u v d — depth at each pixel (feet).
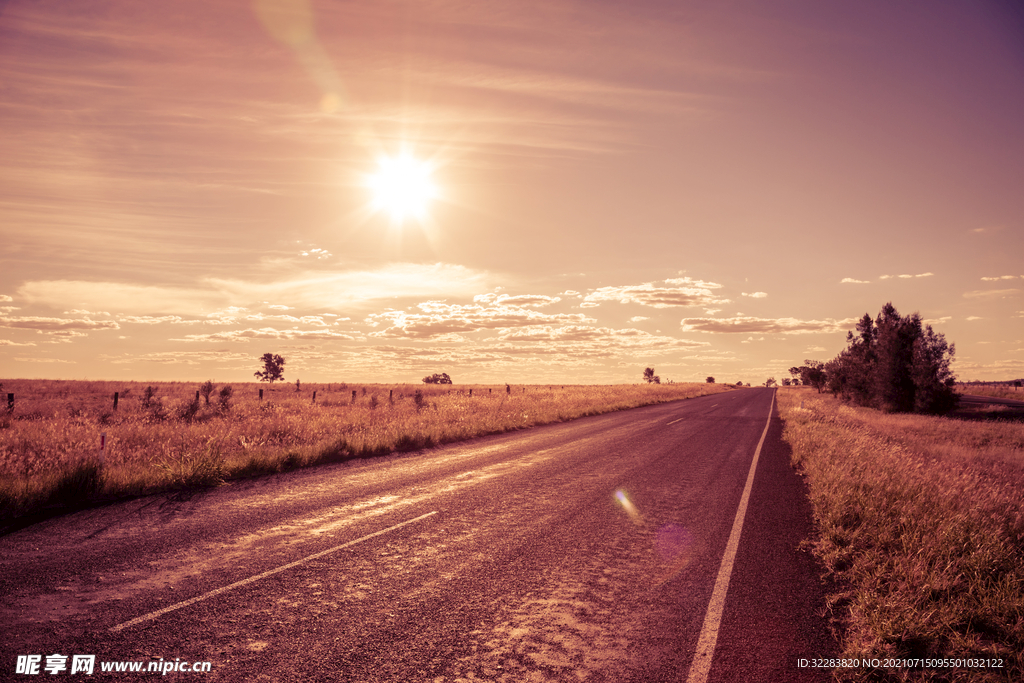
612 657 11.64
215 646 11.85
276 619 13.25
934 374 87.10
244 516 23.12
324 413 72.90
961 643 12.15
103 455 30.55
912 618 13.10
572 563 17.74
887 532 19.65
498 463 37.93
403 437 47.06
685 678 10.84
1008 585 14.88
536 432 59.82
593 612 13.98
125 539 19.62
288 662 11.23
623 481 31.60
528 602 14.56
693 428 64.39
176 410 64.54
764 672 11.12
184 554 17.99
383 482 30.94
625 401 114.32
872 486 26.63
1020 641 12.40
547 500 26.66
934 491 25.73
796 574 16.93
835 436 48.85
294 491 28.32
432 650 11.84
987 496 25.16
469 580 16.10
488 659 11.46
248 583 15.55
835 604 14.70
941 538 18.45
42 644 11.78
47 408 68.54
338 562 17.46
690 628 13.12
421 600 14.57
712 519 23.48
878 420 70.33
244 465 33.60
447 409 76.43
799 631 13.05
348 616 13.51
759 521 23.25
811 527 22.35
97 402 83.76
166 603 14.06
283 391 144.97
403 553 18.47
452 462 38.32
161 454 36.81
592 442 50.39
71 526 21.27
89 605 13.84
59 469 28.99
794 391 241.35
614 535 20.95
